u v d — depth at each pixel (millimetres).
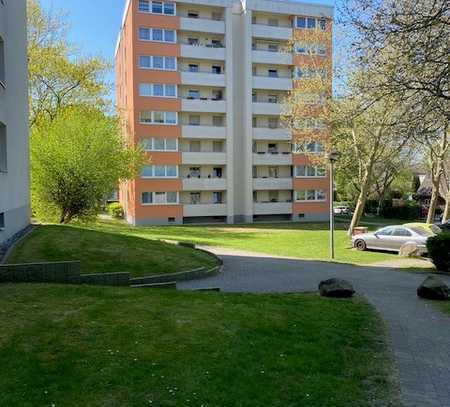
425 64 10938
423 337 7824
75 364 5441
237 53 50812
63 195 26922
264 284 14375
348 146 29375
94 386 4930
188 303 8688
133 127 46406
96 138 27922
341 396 5102
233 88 50281
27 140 19969
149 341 6305
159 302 8531
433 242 17562
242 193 50688
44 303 7938
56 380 5031
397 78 11539
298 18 51875
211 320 7523
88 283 10750
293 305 9641
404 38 10977
